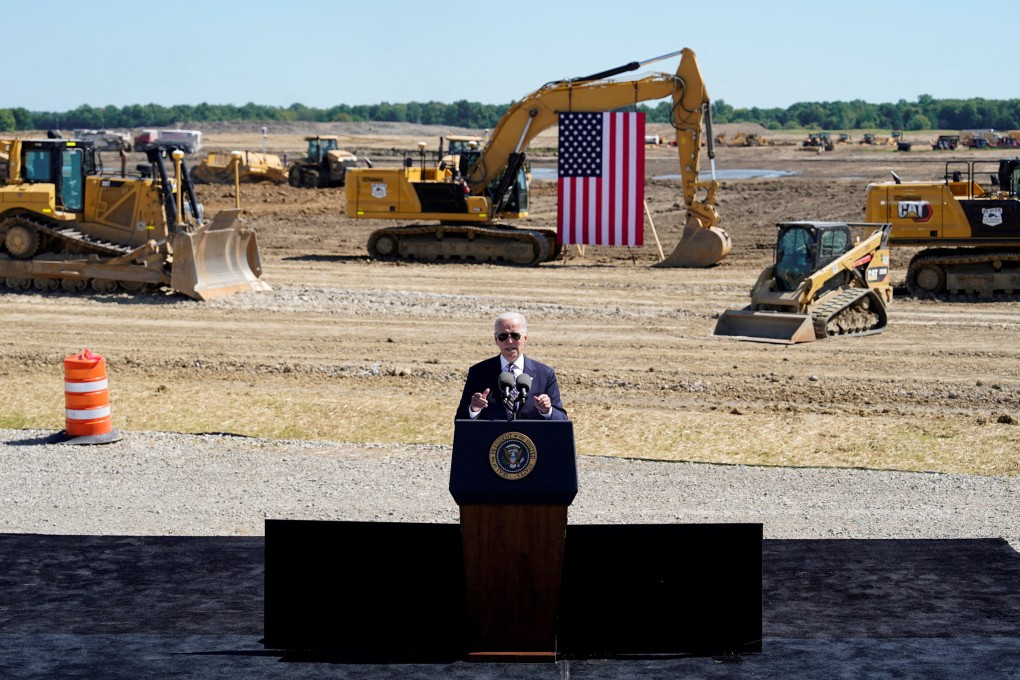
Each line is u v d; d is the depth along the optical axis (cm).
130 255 3038
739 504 1294
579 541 786
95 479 1397
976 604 941
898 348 2419
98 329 2622
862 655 821
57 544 1116
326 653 804
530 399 808
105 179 3148
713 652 794
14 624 888
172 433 1662
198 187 6912
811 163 10594
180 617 906
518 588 758
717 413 1853
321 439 1661
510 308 2938
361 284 3362
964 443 1625
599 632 790
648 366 2245
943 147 14700
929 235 3131
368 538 794
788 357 2330
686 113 3728
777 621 895
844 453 1577
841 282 2670
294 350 2395
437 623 796
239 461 1492
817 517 1238
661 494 1334
